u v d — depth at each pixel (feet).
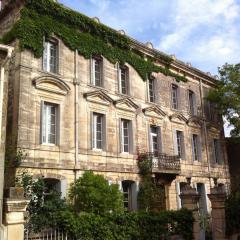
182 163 91.71
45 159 61.87
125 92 81.56
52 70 68.39
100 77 76.18
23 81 61.67
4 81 47.01
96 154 70.23
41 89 64.08
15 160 56.80
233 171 114.83
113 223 44.96
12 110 61.31
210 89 108.58
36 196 50.98
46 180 62.69
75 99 69.00
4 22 69.82
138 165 78.02
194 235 52.08
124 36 81.82
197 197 54.65
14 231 31.71
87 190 55.31
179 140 94.12
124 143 78.69
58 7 69.56
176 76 96.68
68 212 45.27
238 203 62.95
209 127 106.22
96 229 43.50
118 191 56.85
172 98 94.12
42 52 65.77
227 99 98.43
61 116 66.13
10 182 56.65
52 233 41.88
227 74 101.35
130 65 83.30
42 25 66.85
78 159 66.74
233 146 116.98
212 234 57.41
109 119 74.74
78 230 42.39
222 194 57.26
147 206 74.02
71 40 71.20
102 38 77.92
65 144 65.51
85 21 74.28
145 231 46.83
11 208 31.91
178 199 85.92
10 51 47.52
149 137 83.30
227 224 58.23
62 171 63.93
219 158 108.78
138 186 76.48
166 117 89.76
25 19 64.69
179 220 50.65
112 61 78.69
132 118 80.12
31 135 60.80
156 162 79.15
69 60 70.28
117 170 73.26
